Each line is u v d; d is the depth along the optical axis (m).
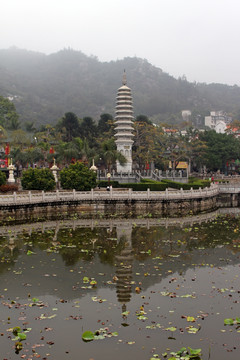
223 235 42.28
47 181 63.25
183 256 33.16
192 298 23.61
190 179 96.19
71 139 115.50
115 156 83.69
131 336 19.23
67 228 45.84
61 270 28.84
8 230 43.94
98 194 60.31
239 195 78.50
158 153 109.19
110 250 35.00
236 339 19.00
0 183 61.41
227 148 119.12
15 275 27.56
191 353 17.70
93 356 17.62
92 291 24.67
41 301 23.08
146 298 23.61
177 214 59.69
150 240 39.50
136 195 61.47
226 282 26.47
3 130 106.12
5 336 19.14
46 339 18.94
